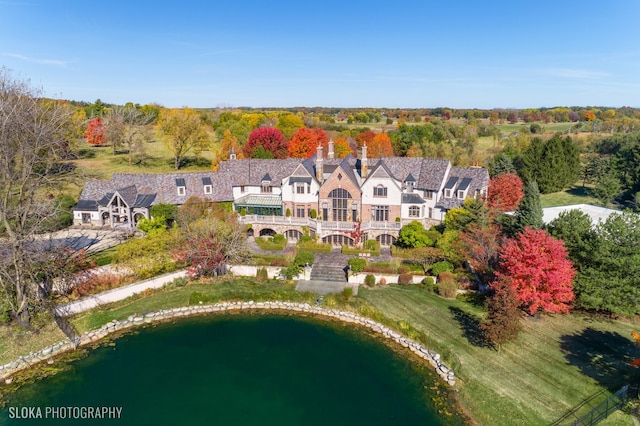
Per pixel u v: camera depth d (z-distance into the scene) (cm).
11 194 4928
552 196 10369
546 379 3725
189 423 3441
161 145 14600
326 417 3484
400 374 4034
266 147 12025
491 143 15700
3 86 5334
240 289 5612
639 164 9394
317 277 5916
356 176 7512
